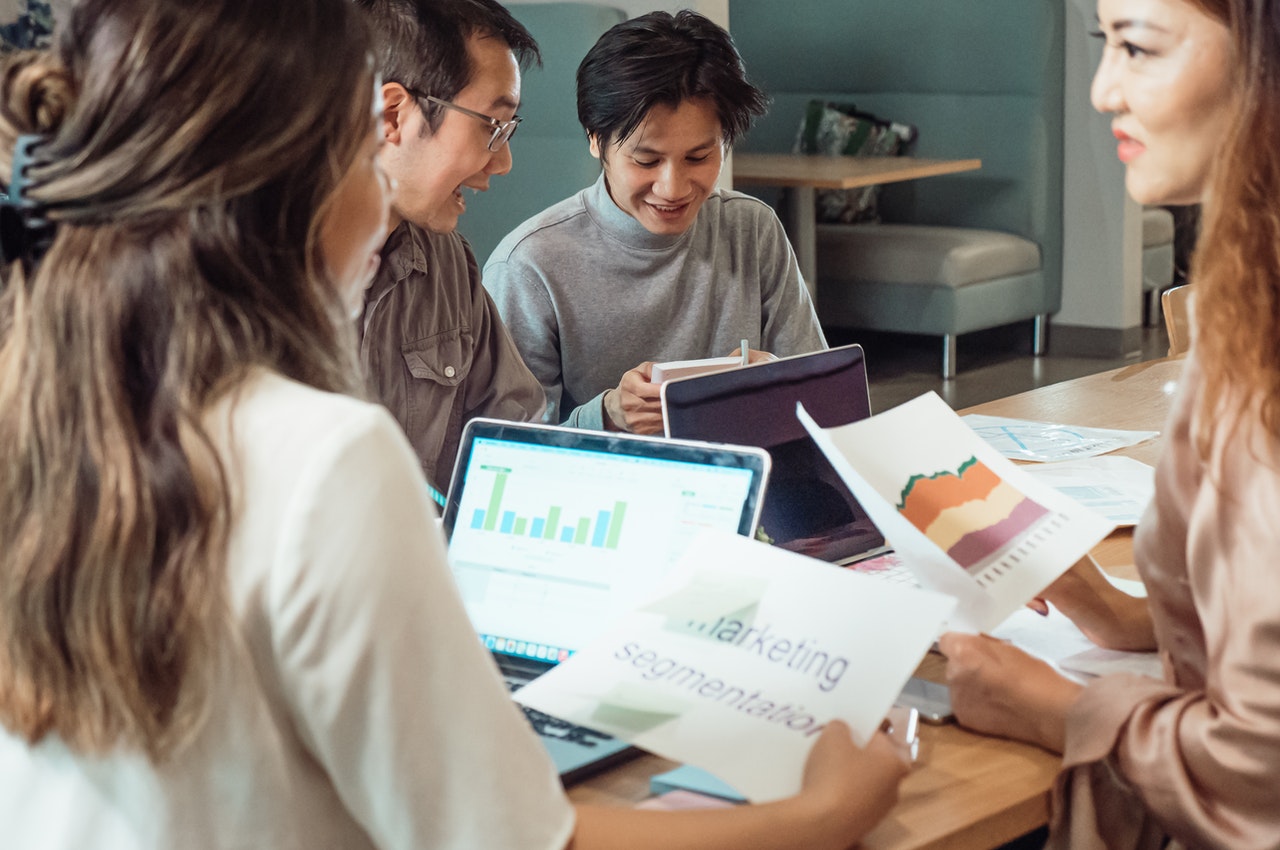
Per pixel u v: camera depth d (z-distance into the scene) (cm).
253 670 76
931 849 100
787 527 161
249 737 77
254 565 75
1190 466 105
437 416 196
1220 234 97
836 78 634
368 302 189
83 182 76
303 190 80
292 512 75
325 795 81
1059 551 121
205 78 76
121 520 74
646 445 135
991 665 115
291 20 79
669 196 216
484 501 139
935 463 127
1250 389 94
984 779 109
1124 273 587
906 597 107
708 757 99
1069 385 249
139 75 76
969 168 561
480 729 79
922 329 568
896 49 610
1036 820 108
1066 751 107
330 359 82
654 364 192
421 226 185
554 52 434
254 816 78
